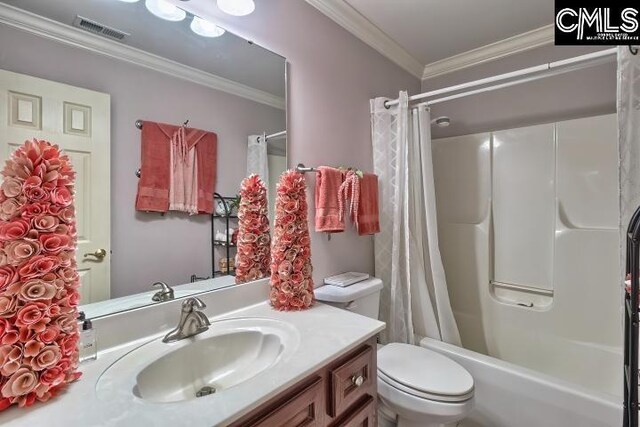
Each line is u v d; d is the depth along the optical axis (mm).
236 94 1240
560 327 1747
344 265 1711
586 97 1840
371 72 1915
